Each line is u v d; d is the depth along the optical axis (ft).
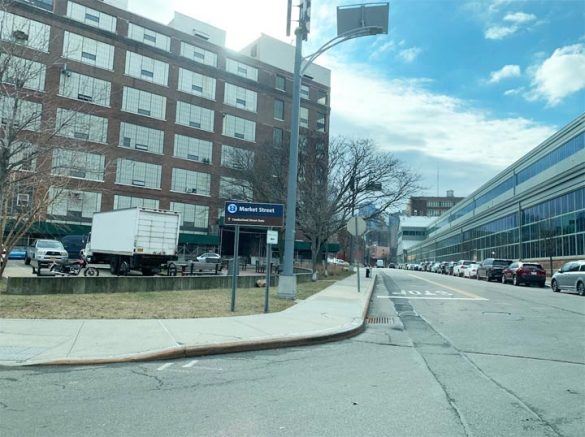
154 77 178.81
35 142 50.93
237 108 201.46
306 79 230.07
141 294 51.96
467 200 252.42
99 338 28.66
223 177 161.07
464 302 61.16
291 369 24.07
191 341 28.22
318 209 113.09
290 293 54.19
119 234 88.28
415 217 469.98
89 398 18.58
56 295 47.37
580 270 79.10
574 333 36.42
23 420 16.02
